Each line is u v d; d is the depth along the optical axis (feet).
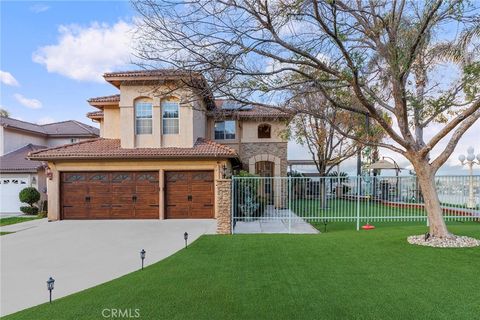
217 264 26.02
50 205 53.57
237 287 20.40
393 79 31.12
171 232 42.39
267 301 18.01
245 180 50.96
